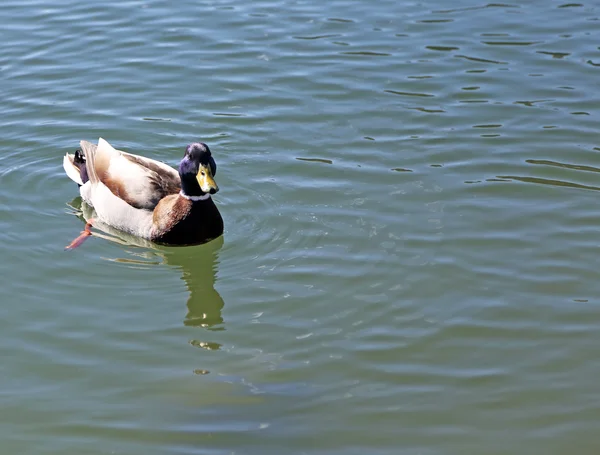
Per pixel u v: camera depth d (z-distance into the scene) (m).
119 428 2.72
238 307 3.02
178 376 2.84
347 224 3.26
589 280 3.05
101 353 2.90
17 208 3.36
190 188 3.22
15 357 2.88
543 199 3.32
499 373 2.83
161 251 3.24
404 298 3.02
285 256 3.17
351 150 3.53
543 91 3.75
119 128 3.63
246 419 2.74
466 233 3.21
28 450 2.68
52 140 3.59
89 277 3.13
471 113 3.67
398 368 2.84
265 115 3.68
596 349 2.88
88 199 3.38
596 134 3.56
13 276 3.12
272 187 3.40
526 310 2.98
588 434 2.70
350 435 2.70
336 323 2.96
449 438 2.70
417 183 3.39
